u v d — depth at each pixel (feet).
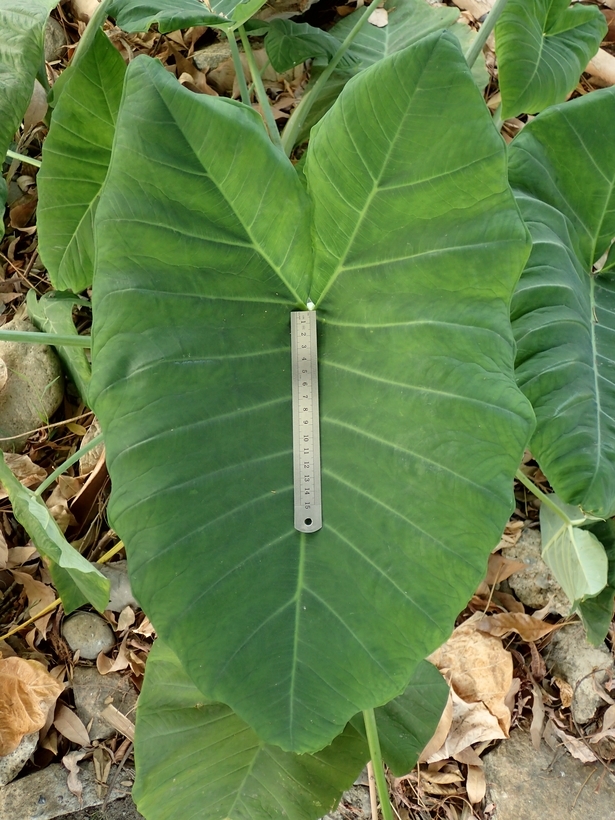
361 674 1.46
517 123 3.79
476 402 1.46
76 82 2.22
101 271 1.48
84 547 2.91
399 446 1.54
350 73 3.26
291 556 1.55
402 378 1.56
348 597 1.51
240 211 1.52
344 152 1.47
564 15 2.68
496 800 2.56
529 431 1.42
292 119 2.92
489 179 1.41
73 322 3.06
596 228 2.21
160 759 1.96
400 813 2.56
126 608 2.80
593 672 2.74
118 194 1.45
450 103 1.36
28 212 3.46
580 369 1.90
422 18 3.44
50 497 2.90
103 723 2.60
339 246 1.63
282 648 1.48
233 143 1.42
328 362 1.68
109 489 2.99
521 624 2.82
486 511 1.42
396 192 1.49
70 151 2.38
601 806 2.53
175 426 1.50
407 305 1.57
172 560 1.46
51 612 2.76
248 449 1.58
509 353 1.47
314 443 1.61
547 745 2.67
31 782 2.44
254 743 1.99
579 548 2.43
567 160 2.10
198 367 1.55
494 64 3.85
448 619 1.44
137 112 1.39
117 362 1.47
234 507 1.54
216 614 1.47
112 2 2.13
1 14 1.86
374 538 1.52
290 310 1.71
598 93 2.10
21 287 3.37
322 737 1.44
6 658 2.53
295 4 3.63
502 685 2.66
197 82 3.57
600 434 1.84
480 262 1.47
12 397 2.99
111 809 2.44
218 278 1.59
